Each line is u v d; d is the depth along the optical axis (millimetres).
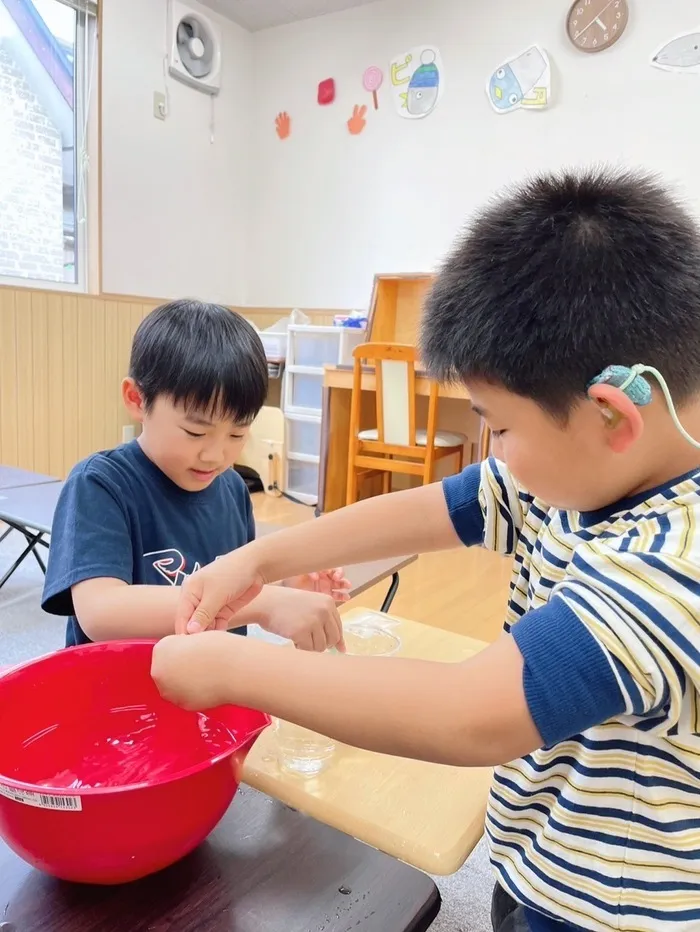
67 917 454
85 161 3436
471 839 604
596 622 407
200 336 861
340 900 479
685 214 465
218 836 540
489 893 1176
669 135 3006
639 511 469
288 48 3984
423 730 422
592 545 451
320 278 4066
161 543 935
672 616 397
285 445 3734
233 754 492
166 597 757
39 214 3334
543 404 438
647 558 417
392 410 3061
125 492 900
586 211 442
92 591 779
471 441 3607
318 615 738
